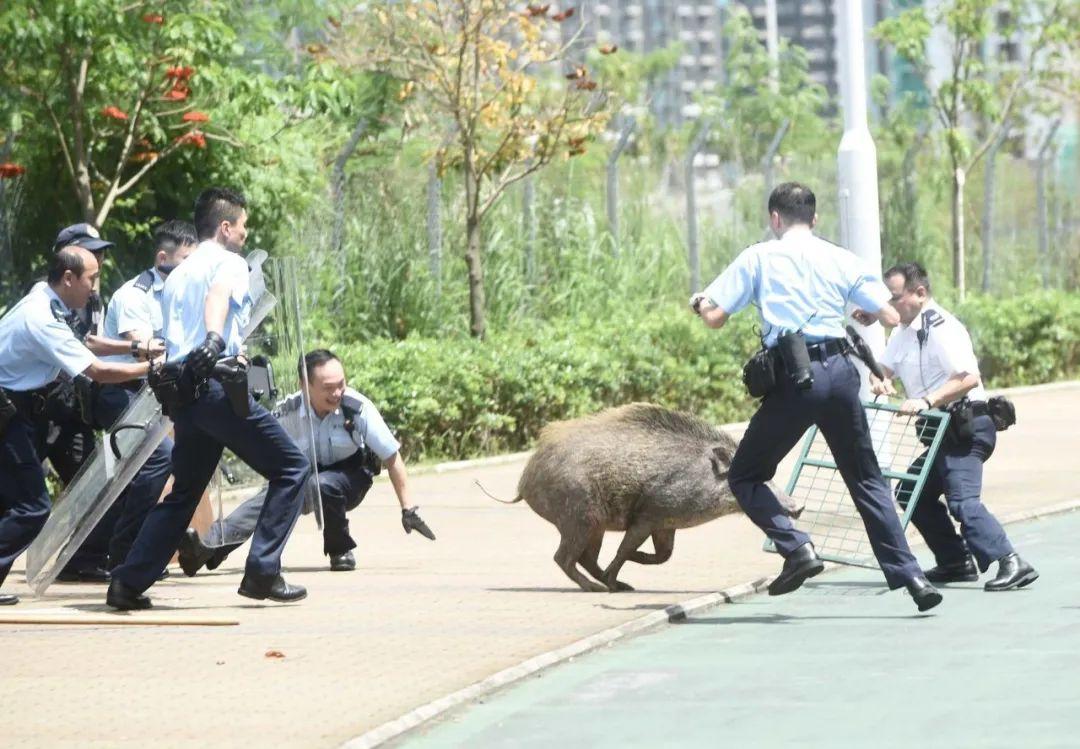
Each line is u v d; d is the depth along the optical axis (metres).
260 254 17.59
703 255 40.75
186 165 29.20
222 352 15.91
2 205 28.09
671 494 16.81
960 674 13.54
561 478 17.09
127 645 14.86
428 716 12.42
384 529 21.88
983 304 41.69
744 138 44.44
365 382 27.28
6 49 25.30
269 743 11.59
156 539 16.34
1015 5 48.34
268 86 27.16
